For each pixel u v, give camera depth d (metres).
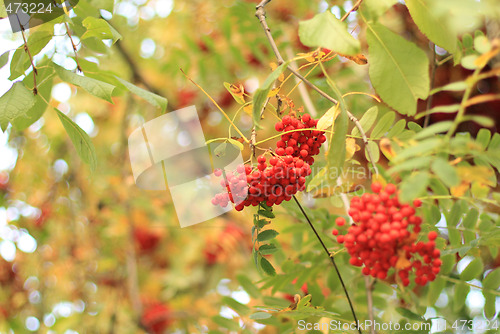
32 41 0.70
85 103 1.36
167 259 1.47
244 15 0.98
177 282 1.40
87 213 1.38
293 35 1.05
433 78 0.81
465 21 0.55
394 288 0.79
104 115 1.41
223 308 0.94
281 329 0.79
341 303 0.84
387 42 0.61
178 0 1.27
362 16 0.62
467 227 0.73
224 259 1.38
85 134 0.69
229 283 1.36
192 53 1.10
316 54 0.65
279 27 0.99
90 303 1.34
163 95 1.18
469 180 0.56
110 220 1.37
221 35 1.12
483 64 0.56
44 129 1.31
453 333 0.74
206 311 1.27
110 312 1.30
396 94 0.62
